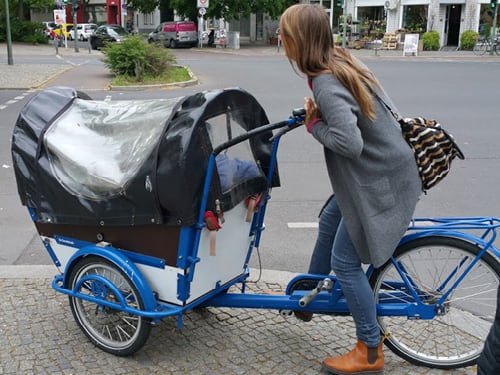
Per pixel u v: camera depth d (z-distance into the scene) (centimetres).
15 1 3800
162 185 267
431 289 306
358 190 256
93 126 302
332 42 254
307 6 252
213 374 298
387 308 297
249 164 309
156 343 327
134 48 1686
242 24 4259
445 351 312
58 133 306
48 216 310
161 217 274
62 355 314
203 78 1770
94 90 1529
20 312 359
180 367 304
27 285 396
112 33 3272
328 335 337
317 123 256
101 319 327
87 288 326
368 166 254
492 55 2828
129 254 299
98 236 306
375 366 291
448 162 272
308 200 611
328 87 244
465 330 332
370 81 254
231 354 317
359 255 271
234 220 308
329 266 324
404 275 296
